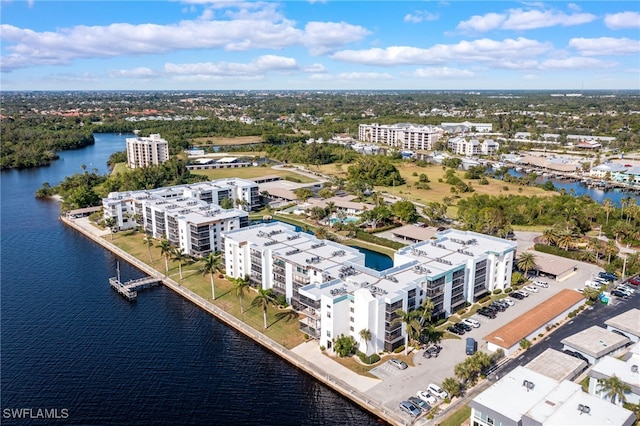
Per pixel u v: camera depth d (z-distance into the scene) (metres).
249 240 176.75
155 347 138.38
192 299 167.25
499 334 133.50
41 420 108.88
